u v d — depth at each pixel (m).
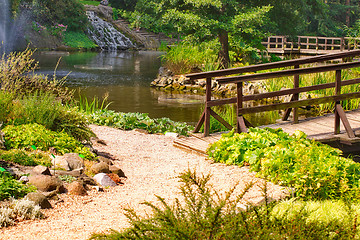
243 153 6.78
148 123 10.49
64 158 6.26
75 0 44.06
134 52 40.78
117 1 54.53
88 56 33.72
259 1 26.22
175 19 23.39
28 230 4.08
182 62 22.31
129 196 5.36
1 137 6.40
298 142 6.82
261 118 14.18
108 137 9.20
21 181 5.02
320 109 15.07
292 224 3.38
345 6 54.47
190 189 3.71
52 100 7.96
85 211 4.72
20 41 36.03
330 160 5.95
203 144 8.05
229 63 24.27
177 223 3.19
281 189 5.56
